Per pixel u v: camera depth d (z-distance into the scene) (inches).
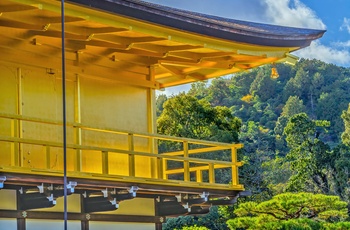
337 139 3179.1
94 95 622.8
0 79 543.8
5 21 510.6
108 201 569.3
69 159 591.5
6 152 540.7
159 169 644.1
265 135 2942.9
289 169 2059.5
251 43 631.2
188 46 607.2
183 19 552.7
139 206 647.1
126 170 650.8
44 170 491.5
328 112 3481.8
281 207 1125.1
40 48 571.2
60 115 586.9
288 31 701.9
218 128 1614.2
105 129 547.8
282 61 695.7
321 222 1117.1
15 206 529.7
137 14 517.0
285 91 3956.7
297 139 1972.2
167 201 659.4
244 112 3752.5
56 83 586.2
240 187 661.9
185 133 1549.0
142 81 668.7
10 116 478.0
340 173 1856.5
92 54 619.8
